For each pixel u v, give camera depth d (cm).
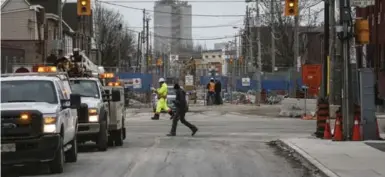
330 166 2006
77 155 2492
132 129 4172
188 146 2916
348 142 2788
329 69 3709
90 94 2752
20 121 1820
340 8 2838
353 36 2828
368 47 6359
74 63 3144
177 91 3603
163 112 5847
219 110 6462
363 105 2888
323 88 3619
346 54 2859
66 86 2292
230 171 1998
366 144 2681
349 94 2864
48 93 2034
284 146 2816
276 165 2166
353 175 1812
